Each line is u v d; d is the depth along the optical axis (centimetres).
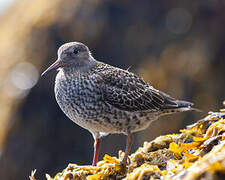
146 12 1669
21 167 1446
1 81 1536
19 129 1473
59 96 801
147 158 686
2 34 1692
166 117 1488
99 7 1645
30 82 1520
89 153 1495
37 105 1498
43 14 1645
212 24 1630
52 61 1561
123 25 1642
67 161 1483
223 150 514
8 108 1495
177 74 1573
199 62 1578
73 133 1495
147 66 1591
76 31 1602
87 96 768
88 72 795
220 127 640
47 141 1480
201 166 469
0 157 1450
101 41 1608
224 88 1552
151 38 1633
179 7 1667
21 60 1561
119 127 793
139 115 810
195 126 727
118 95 788
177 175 500
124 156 717
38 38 1592
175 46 1614
